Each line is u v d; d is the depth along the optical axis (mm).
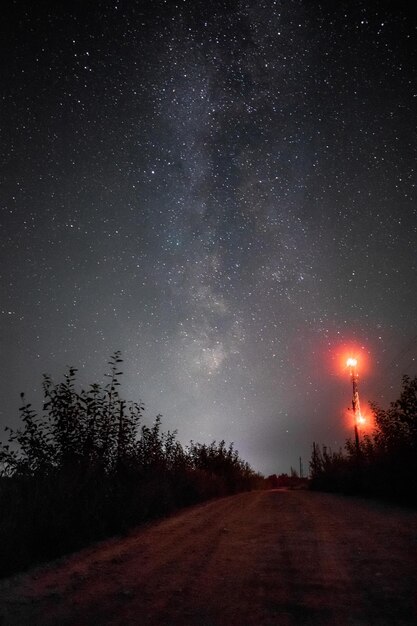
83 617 4625
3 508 8102
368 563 6441
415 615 4445
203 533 9836
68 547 8367
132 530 10875
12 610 4945
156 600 5098
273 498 21266
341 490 26688
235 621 4414
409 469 16234
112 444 13062
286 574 6031
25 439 11078
